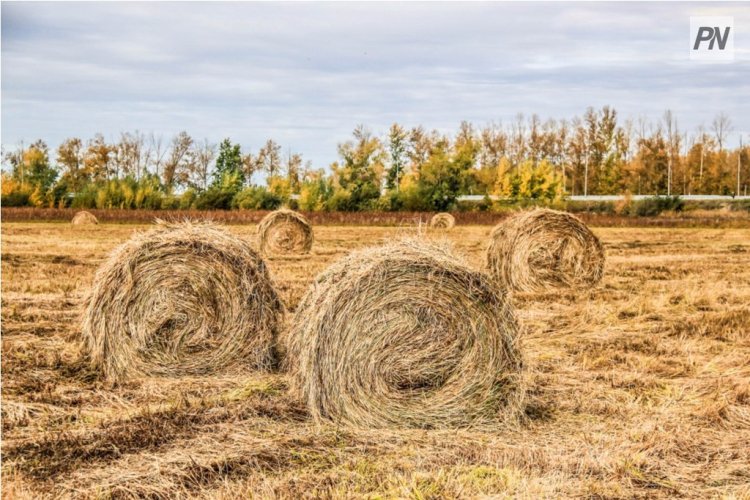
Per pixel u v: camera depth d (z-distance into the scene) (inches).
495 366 289.0
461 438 272.2
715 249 973.8
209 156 2901.1
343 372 288.5
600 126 3090.6
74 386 331.0
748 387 319.3
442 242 316.8
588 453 252.5
